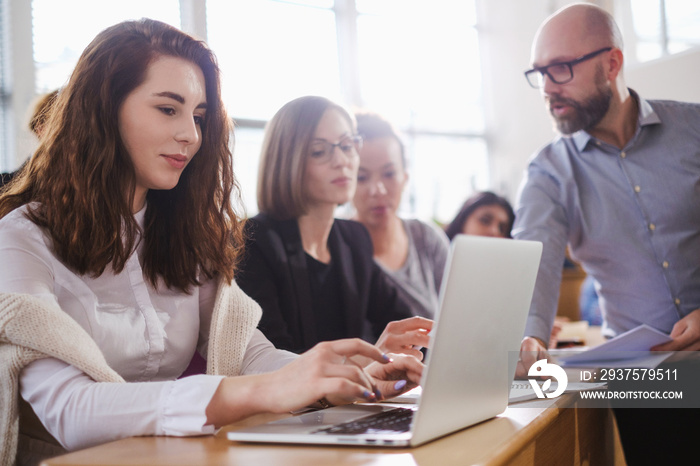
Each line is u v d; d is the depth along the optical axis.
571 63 1.95
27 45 4.29
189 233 1.28
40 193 1.15
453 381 0.82
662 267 2.00
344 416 0.94
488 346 0.90
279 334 1.79
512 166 6.21
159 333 1.20
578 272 4.32
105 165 1.12
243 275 1.82
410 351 1.26
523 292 0.97
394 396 1.12
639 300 2.04
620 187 2.03
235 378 0.90
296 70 5.29
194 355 1.39
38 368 0.95
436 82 6.10
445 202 5.97
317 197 1.96
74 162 1.12
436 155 6.04
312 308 1.92
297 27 5.33
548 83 2.00
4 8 4.25
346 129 2.00
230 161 1.35
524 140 6.15
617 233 2.04
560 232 2.09
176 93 1.15
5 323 0.93
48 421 0.93
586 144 2.07
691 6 4.90
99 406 0.90
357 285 2.05
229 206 1.36
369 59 5.74
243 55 5.00
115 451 0.79
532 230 2.10
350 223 2.16
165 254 1.25
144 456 0.76
